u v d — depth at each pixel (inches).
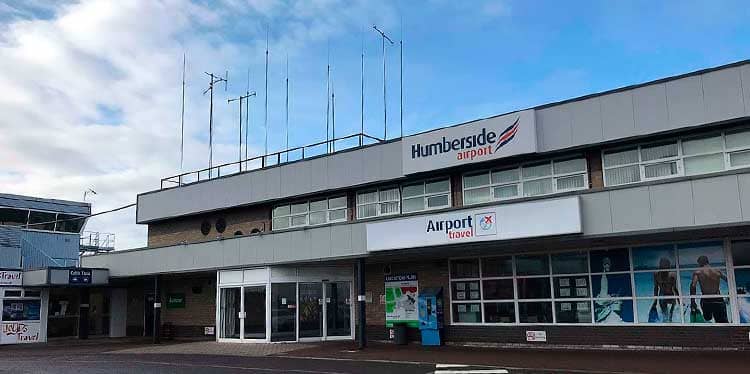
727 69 680.4
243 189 1132.5
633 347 733.3
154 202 1289.4
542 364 617.3
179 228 1259.8
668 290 720.3
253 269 1000.2
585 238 685.3
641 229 649.0
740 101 668.1
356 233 874.1
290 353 808.9
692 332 698.8
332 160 1013.8
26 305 1189.1
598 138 755.4
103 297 1338.6
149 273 1151.6
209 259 1061.1
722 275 689.6
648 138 736.3
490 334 844.6
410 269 936.3
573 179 791.1
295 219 1077.8
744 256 681.0
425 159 895.1
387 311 952.9
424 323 882.1
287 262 950.4
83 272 1185.4
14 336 1160.8
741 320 674.8
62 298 1266.0
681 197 631.2
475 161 843.4
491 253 843.4
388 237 826.8
